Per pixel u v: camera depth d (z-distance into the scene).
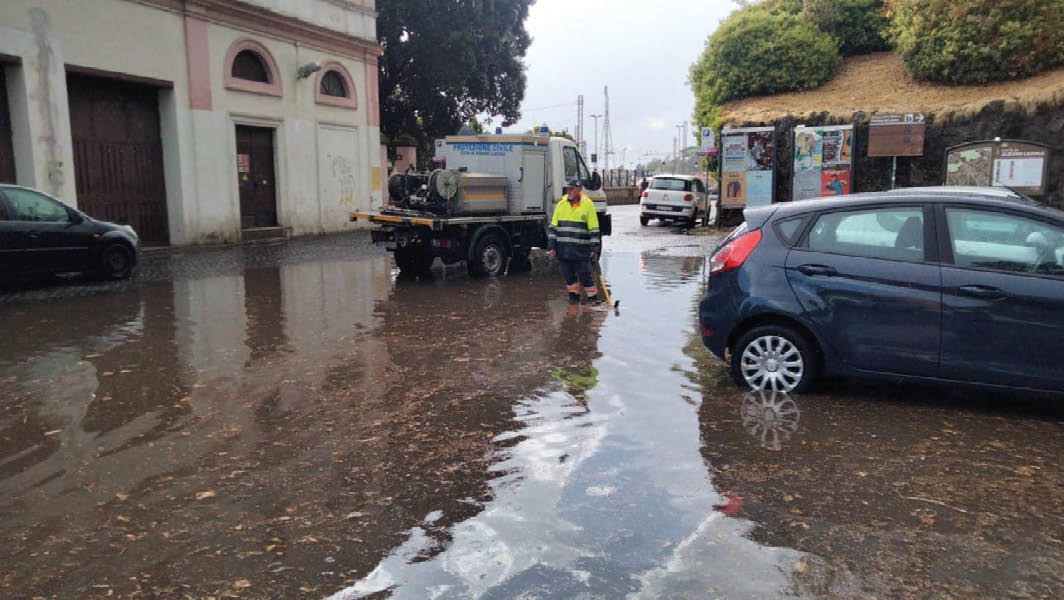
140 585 3.22
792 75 22.41
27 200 11.35
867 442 4.88
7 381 6.39
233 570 3.33
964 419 5.34
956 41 19.53
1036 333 5.20
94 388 6.18
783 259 5.89
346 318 9.27
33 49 14.27
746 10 25.38
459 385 6.26
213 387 6.21
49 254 11.47
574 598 3.09
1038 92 17.42
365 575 3.29
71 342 7.89
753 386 6.07
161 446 4.86
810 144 19.38
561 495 4.09
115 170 16.75
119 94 16.73
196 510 3.93
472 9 29.64
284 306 10.14
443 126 32.78
